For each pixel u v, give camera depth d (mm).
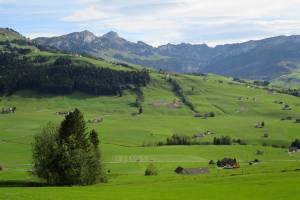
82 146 127188
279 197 77375
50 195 81375
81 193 86500
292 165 153750
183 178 131000
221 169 190125
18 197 77062
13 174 169500
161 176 151875
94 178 126625
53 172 123000
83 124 130500
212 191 88375
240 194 82875
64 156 121625
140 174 179875
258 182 96625
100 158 139000
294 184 90312
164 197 81938
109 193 87688
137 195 84750
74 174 121625
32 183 126875
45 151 124312
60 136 127000
